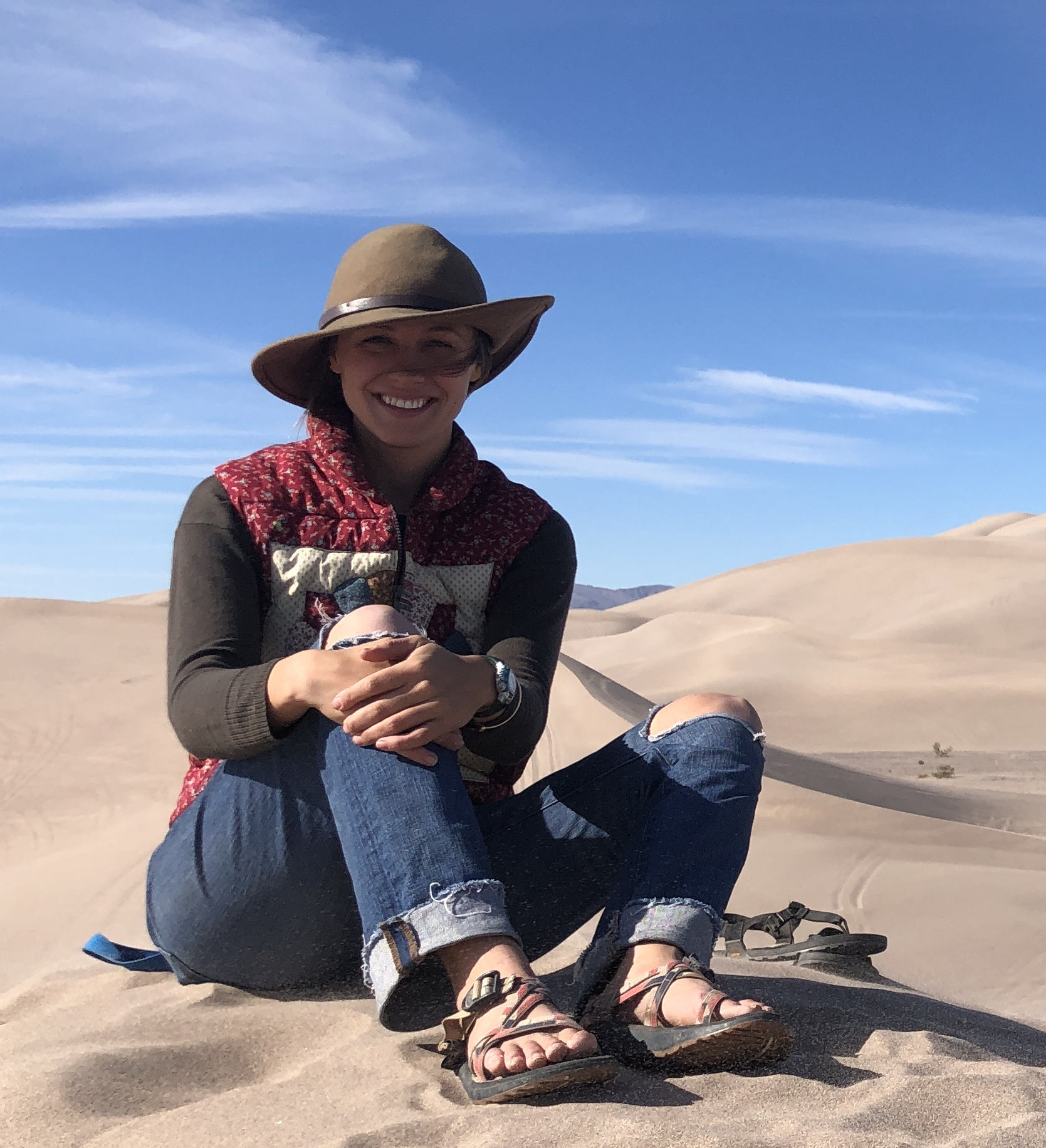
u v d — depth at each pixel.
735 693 46.06
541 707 2.38
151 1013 2.43
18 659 28.95
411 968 1.97
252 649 2.39
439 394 2.59
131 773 18.23
